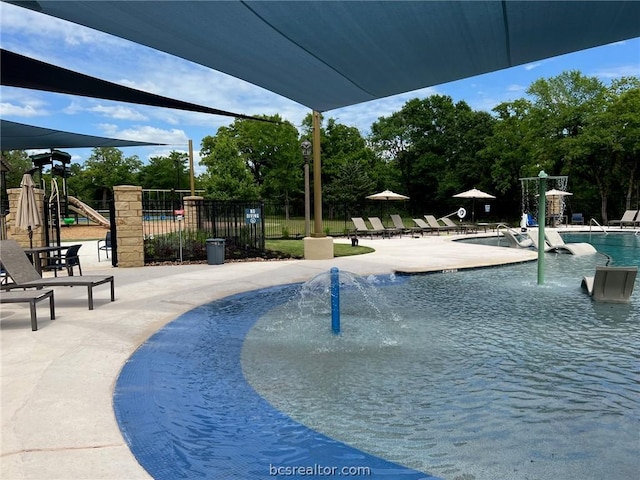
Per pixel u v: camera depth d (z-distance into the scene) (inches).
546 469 99.3
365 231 802.8
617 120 1014.4
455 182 1455.5
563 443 111.6
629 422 123.3
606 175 1110.4
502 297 296.7
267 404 135.1
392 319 240.1
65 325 218.1
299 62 225.1
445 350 187.3
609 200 1211.2
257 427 120.2
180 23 180.4
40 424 115.9
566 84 1147.3
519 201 1337.4
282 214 1642.5
